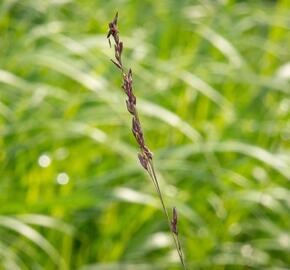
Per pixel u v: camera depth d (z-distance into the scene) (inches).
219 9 277.1
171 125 193.3
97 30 256.8
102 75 220.7
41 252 166.1
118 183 181.3
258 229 183.0
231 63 232.4
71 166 184.1
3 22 256.5
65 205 160.9
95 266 159.5
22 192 175.9
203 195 180.9
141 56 231.0
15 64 217.3
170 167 179.3
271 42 259.0
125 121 195.9
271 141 207.9
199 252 168.4
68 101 201.9
